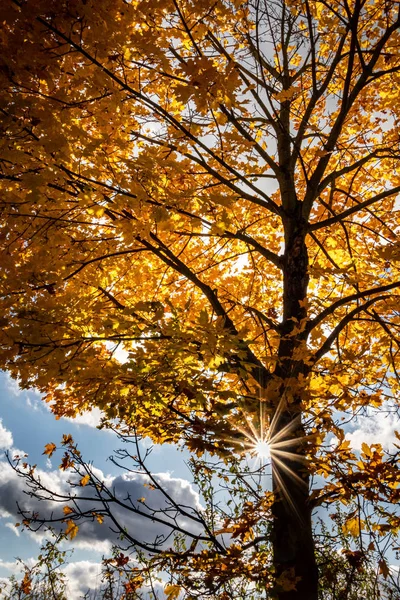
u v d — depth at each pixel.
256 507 3.34
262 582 3.28
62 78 2.85
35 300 3.33
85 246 3.55
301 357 3.12
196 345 2.93
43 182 2.66
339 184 5.51
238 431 3.13
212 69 2.51
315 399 3.10
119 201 2.79
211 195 2.90
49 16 2.39
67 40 2.47
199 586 3.06
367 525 2.89
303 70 4.69
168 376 3.03
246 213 5.10
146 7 2.63
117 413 3.10
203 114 2.90
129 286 4.33
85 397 3.30
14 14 2.35
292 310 4.16
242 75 4.29
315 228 4.48
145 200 2.83
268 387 3.13
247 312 4.93
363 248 5.39
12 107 2.54
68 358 3.11
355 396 3.23
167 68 2.77
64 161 2.73
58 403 3.82
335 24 4.10
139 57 2.81
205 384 3.01
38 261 3.20
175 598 3.11
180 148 3.31
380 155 4.82
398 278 4.81
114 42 2.55
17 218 3.18
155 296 4.75
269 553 3.62
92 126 3.46
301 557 3.31
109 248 3.64
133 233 3.01
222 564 3.13
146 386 2.98
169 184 3.64
